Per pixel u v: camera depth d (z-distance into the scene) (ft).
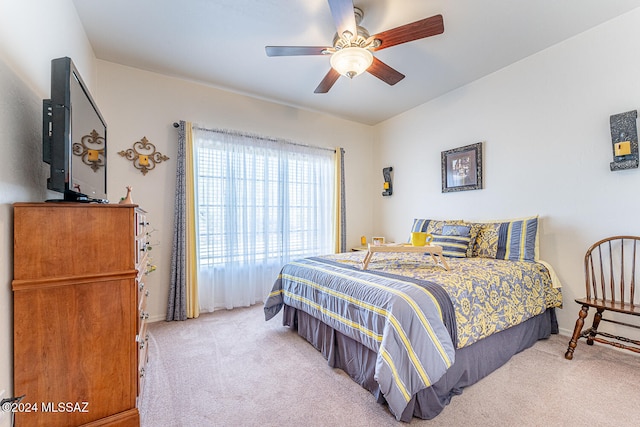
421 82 10.39
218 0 6.32
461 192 10.87
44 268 3.44
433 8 6.59
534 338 7.36
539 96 8.55
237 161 10.74
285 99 11.73
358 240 14.70
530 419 4.65
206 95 10.42
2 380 3.09
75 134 4.04
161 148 9.57
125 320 3.94
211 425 4.62
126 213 4.00
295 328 8.49
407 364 4.50
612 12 6.88
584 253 7.69
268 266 11.53
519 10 6.72
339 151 13.58
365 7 6.51
